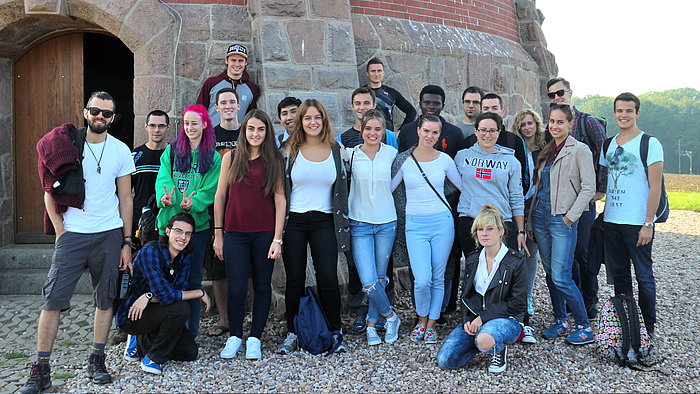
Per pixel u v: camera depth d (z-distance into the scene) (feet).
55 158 10.23
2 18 16.06
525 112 14.74
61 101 18.33
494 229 11.50
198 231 12.37
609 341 11.72
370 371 11.19
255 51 16.88
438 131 12.57
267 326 14.16
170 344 11.28
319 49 16.55
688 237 30.40
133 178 13.62
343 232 12.43
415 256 12.78
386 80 18.25
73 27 17.60
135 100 16.20
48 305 10.47
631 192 12.53
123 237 11.43
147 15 16.10
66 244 10.57
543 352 12.32
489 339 10.87
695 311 15.52
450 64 19.80
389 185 12.96
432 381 10.73
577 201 12.43
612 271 13.12
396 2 19.31
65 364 12.11
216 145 13.75
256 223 11.96
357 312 14.02
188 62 16.52
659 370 11.25
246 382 10.66
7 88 17.97
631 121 12.58
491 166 12.76
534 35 24.36
